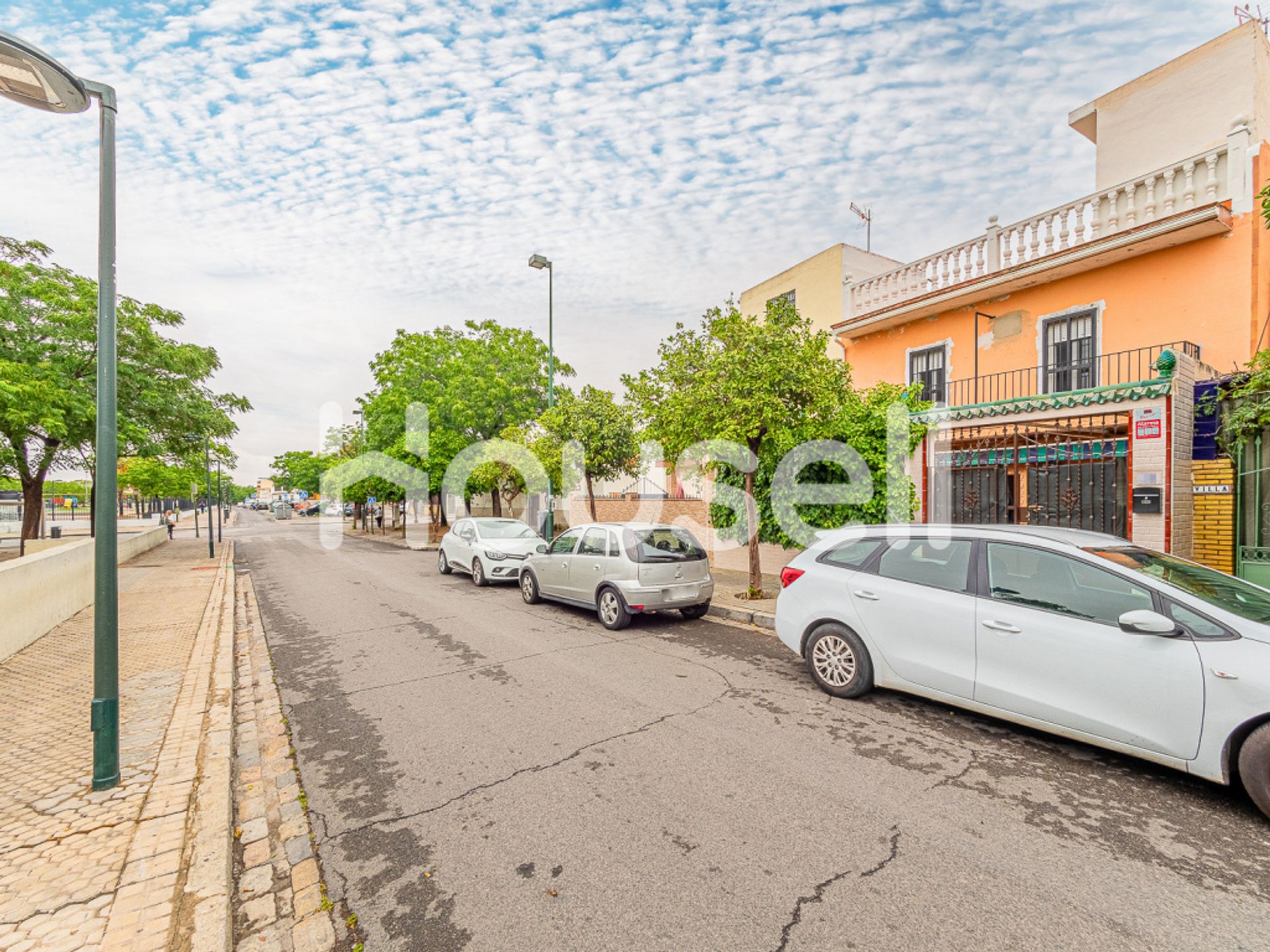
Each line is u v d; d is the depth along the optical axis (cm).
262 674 655
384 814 357
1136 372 934
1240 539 738
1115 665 374
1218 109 981
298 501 7469
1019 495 873
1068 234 1014
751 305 1798
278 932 263
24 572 738
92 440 1688
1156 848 307
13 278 1485
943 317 1201
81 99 376
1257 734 324
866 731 459
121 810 348
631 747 438
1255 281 828
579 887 282
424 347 2536
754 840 317
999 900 268
